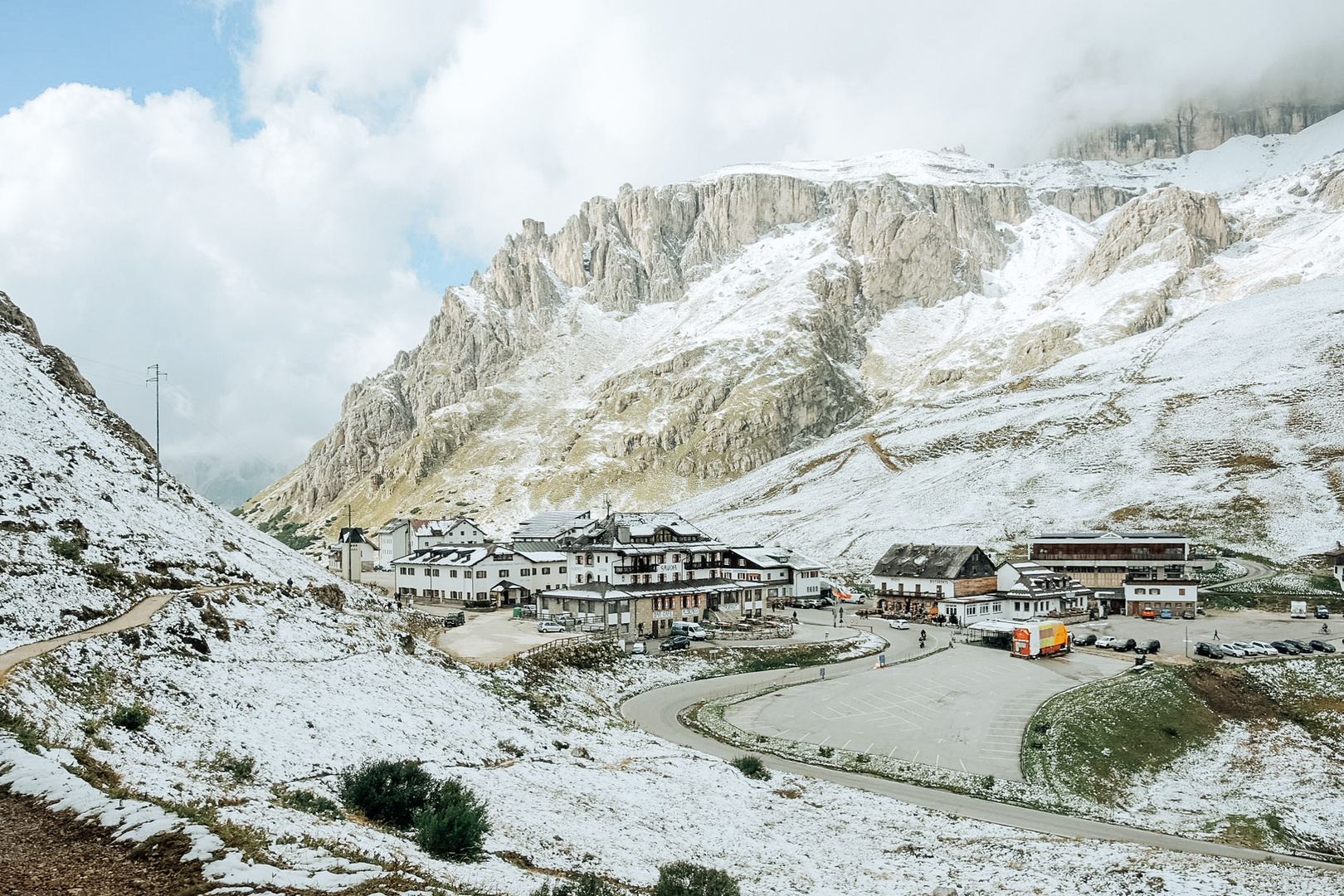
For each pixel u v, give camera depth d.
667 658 92.00
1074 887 38.06
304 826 25.45
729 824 42.00
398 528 189.00
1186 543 142.50
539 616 108.88
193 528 74.38
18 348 83.44
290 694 46.69
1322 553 143.00
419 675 60.50
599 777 47.97
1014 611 128.88
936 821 49.59
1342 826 58.12
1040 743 67.06
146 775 28.17
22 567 48.78
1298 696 85.06
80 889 18.05
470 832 27.61
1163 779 67.00
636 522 134.88
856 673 90.50
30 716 30.67
